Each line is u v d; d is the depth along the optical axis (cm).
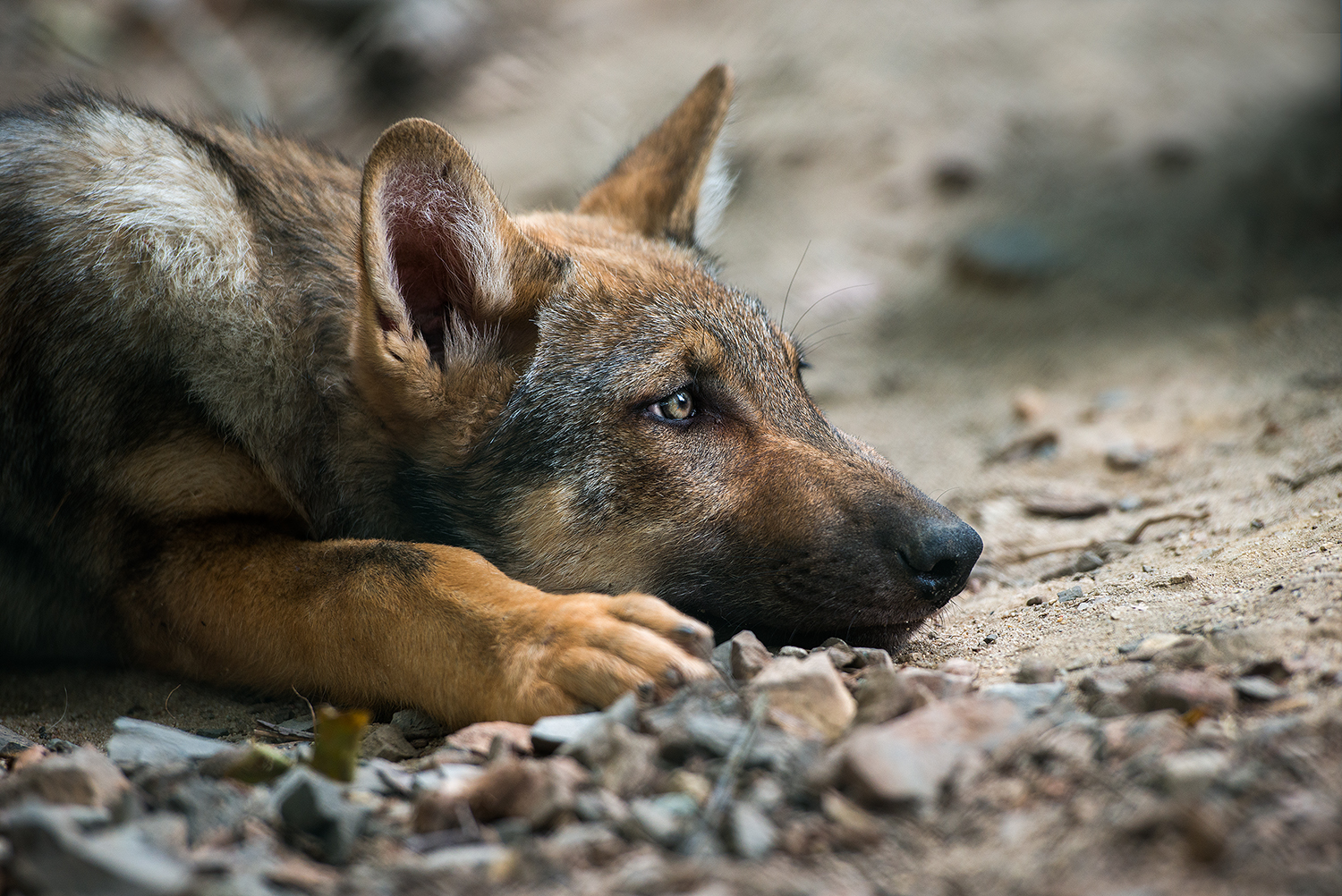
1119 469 1004
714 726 457
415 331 657
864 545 628
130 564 671
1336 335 1139
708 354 676
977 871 369
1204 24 2067
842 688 492
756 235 1697
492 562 659
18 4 1891
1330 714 417
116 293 674
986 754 429
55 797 425
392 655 583
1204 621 552
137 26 1978
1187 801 371
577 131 1930
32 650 736
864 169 1802
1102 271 1488
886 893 364
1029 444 1097
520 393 655
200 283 679
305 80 2036
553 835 412
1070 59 1991
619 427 654
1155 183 1638
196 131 788
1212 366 1176
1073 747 425
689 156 889
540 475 647
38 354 673
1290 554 615
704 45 2156
